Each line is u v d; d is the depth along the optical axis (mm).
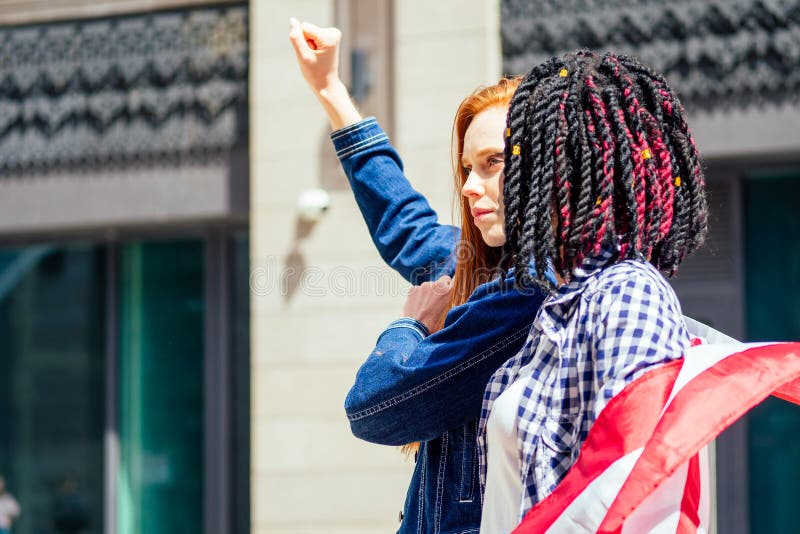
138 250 8625
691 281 7520
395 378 1961
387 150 2559
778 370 1562
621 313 1613
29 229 8312
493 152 2043
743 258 7434
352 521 7254
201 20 7910
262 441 7395
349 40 7352
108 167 8148
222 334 8422
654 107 1796
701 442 1499
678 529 1577
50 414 8664
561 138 1735
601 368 1610
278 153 7520
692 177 1813
